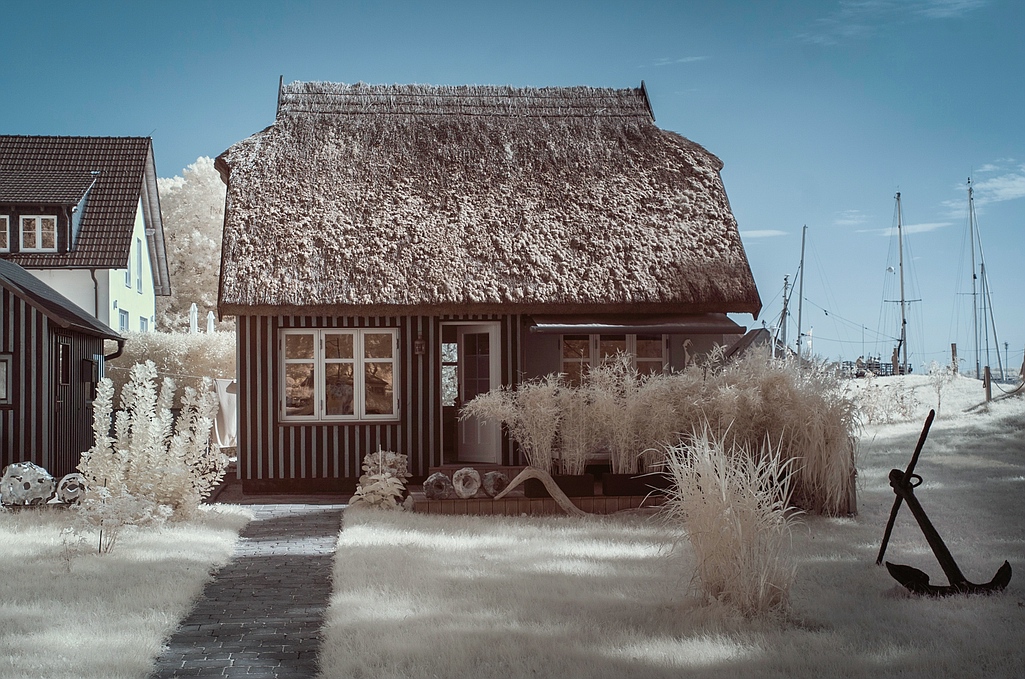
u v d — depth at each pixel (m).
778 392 12.75
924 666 6.06
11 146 32.31
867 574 8.82
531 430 13.49
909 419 25.06
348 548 10.23
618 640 6.65
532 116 18.78
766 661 6.16
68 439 17.48
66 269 28.73
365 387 16.17
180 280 50.19
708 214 17.45
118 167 32.03
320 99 18.45
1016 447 18.31
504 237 16.56
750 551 7.51
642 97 19.47
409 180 17.31
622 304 15.98
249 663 6.47
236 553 10.60
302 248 15.94
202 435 12.80
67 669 6.01
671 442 13.09
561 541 10.69
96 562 9.27
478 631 6.84
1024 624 6.96
